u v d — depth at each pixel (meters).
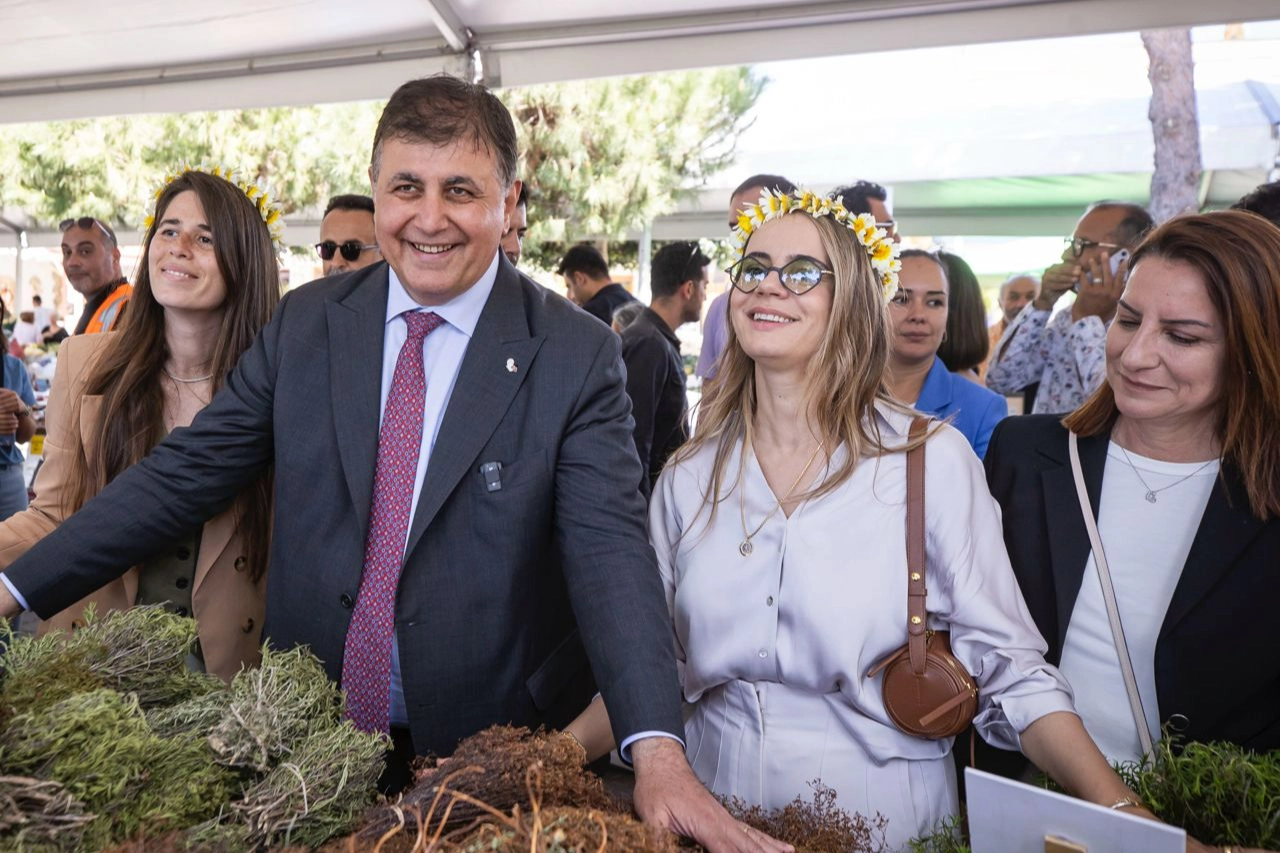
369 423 1.85
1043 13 3.35
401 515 1.82
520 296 1.93
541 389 1.84
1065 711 1.59
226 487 1.98
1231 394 1.70
